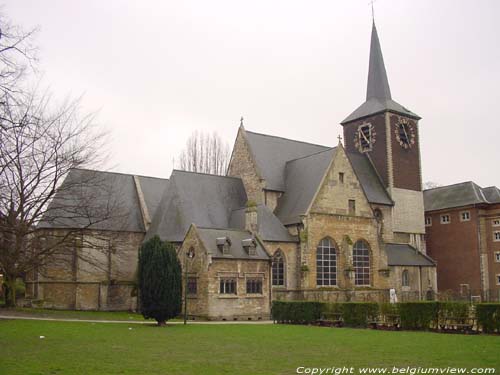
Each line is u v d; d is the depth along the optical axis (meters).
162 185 68.81
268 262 53.22
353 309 39.44
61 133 54.66
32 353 22.86
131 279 61.09
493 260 79.88
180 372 18.25
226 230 53.53
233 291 50.41
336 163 61.28
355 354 22.66
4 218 44.66
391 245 72.81
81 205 53.19
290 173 66.06
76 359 21.20
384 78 81.38
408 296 70.06
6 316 43.22
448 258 84.94
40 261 48.97
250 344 26.77
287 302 44.09
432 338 29.55
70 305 58.06
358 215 62.19
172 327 38.12
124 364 20.00
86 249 59.00
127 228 61.47
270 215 58.62
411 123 79.88
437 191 90.88
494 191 83.81
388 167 75.81
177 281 39.94
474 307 34.97
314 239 57.78
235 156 67.00
